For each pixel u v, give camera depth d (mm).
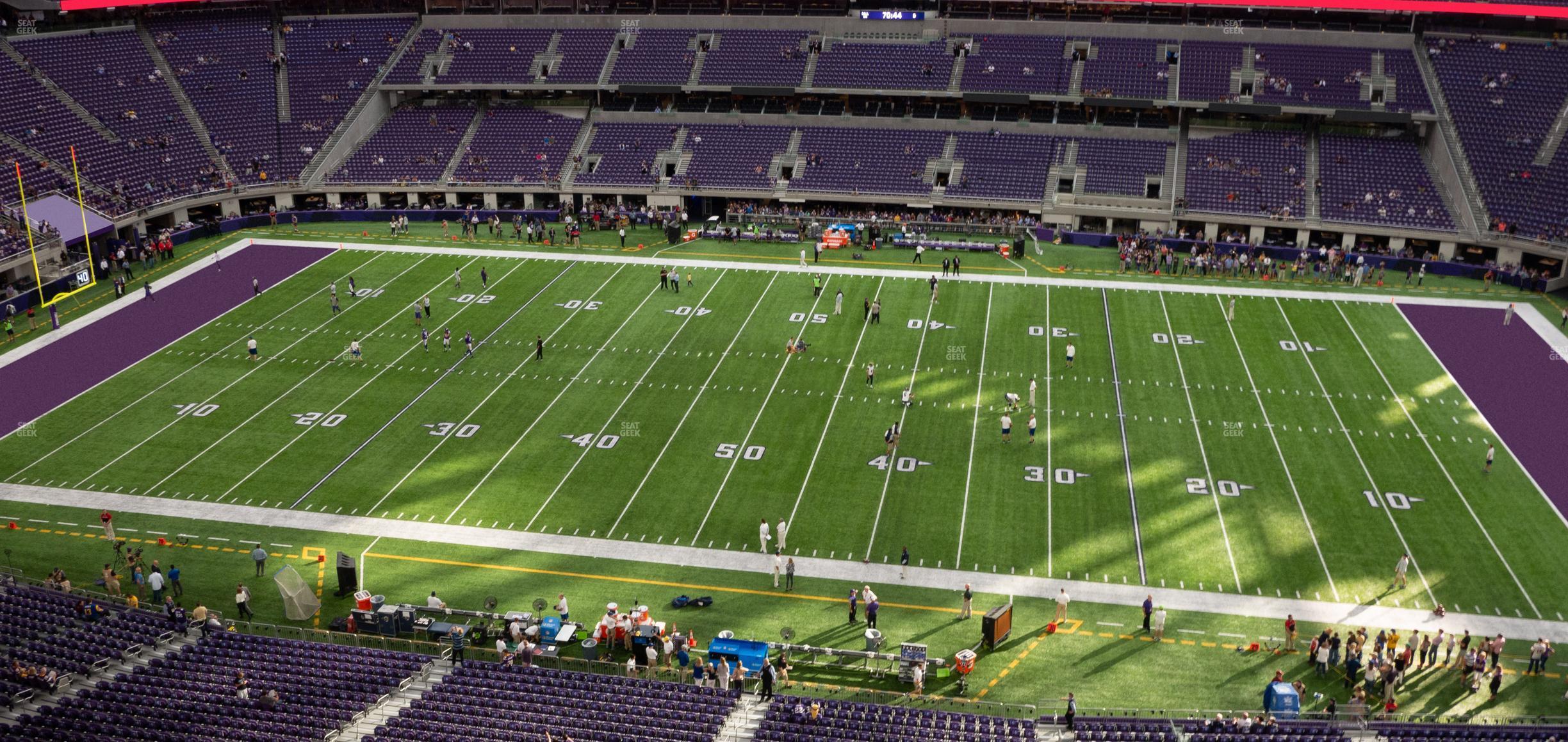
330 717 29906
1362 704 31047
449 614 35812
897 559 38688
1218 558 38438
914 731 29828
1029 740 29312
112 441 46312
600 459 45062
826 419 48281
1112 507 41531
